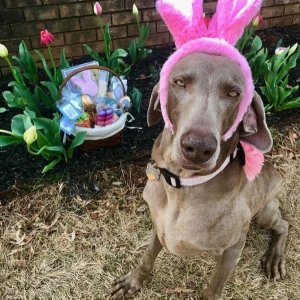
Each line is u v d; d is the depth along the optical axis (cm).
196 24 48
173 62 48
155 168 57
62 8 109
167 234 59
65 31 113
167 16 48
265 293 73
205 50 47
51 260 77
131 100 99
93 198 86
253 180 60
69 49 116
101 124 88
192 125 43
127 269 76
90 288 73
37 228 81
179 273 75
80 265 76
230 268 62
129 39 120
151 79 111
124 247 79
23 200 84
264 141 53
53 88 90
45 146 80
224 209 54
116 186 88
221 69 45
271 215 73
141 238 80
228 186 54
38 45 113
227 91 46
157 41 123
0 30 107
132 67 115
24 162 90
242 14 47
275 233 78
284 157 95
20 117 82
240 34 50
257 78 103
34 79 101
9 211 83
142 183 89
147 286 73
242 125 52
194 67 45
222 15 47
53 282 74
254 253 78
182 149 44
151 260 68
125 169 90
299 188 89
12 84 89
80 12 111
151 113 57
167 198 57
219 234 56
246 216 58
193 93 46
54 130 83
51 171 88
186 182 53
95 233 81
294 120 102
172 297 72
